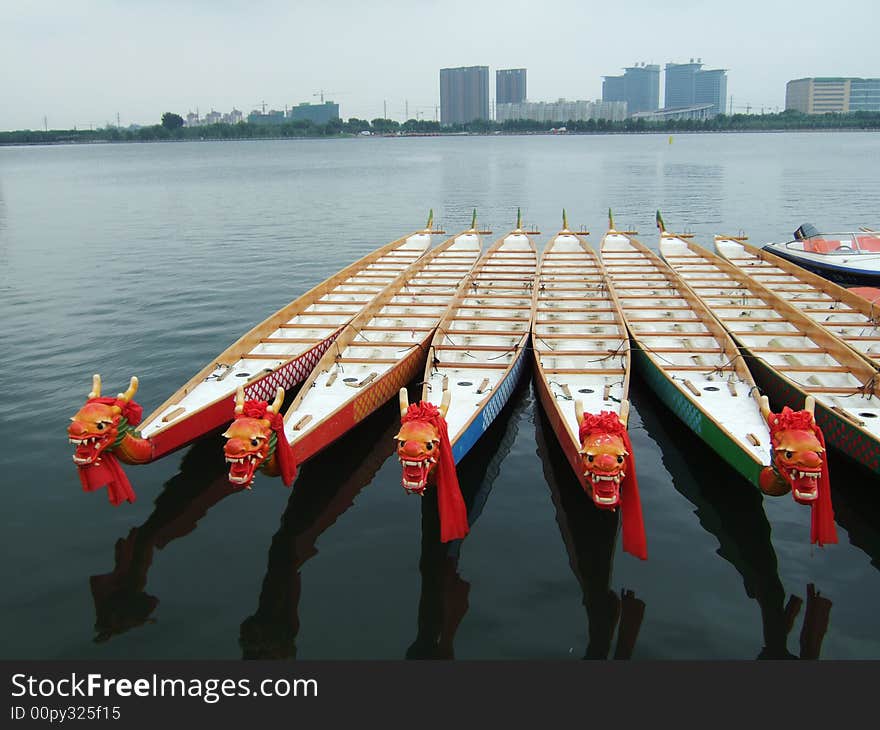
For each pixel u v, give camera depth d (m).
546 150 142.75
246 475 9.98
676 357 16.84
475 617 9.81
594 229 40.84
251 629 9.66
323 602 10.16
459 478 13.47
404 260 27.47
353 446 14.84
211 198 62.62
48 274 30.73
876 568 10.71
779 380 15.25
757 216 44.25
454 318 19.44
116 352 20.03
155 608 10.04
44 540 11.49
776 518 12.04
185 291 27.30
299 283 28.53
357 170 94.62
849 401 14.30
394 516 12.30
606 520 12.07
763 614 9.80
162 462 14.05
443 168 94.00
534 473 13.62
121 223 46.97
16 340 21.14
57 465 13.69
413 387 17.70
